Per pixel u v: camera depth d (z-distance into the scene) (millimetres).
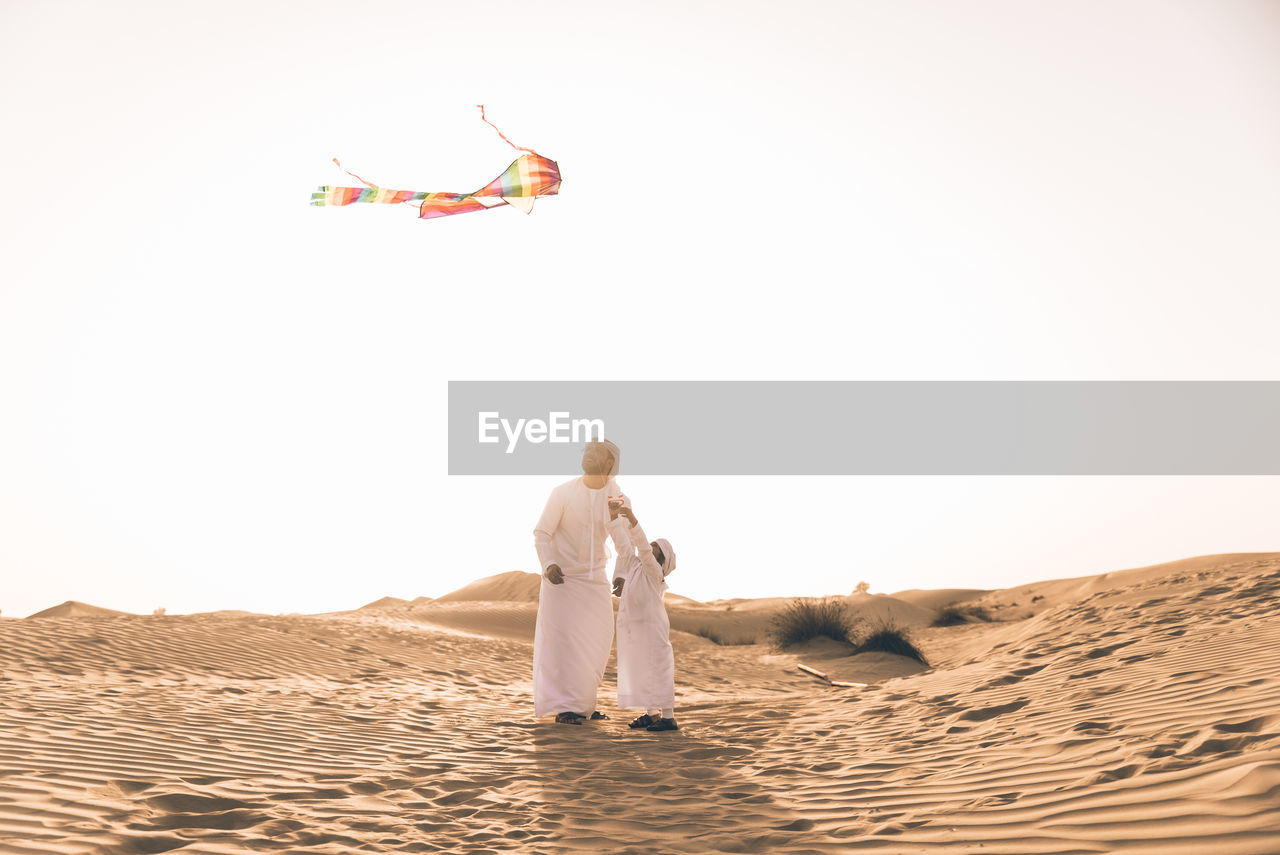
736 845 3258
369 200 6586
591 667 6531
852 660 16594
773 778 4438
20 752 4395
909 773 4203
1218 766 3182
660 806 3934
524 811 3863
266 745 5105
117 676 8125
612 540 6527
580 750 5391
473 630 22250
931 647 19375
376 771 4633
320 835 3395
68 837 3107
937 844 3029
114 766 4254
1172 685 5047
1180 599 9586
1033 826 3045
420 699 8000
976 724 5219
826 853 3092
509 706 7746
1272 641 6031
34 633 9695
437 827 3588
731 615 34062
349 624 15234
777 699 8055
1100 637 8281
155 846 3143
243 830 3406
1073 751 4000
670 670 6285
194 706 6379
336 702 7250
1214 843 2562
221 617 14289
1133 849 2662
